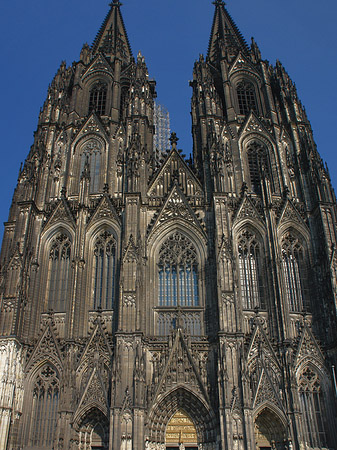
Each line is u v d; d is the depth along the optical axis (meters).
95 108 99.19
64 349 69.50
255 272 77.62
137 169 81.00
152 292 74.56
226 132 92.19
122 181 86.06
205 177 84.00
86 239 78.69
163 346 69.25
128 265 71.31
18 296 70.94
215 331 70.19
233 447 59.75
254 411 64.50
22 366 68.38
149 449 62.31
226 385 63.00
